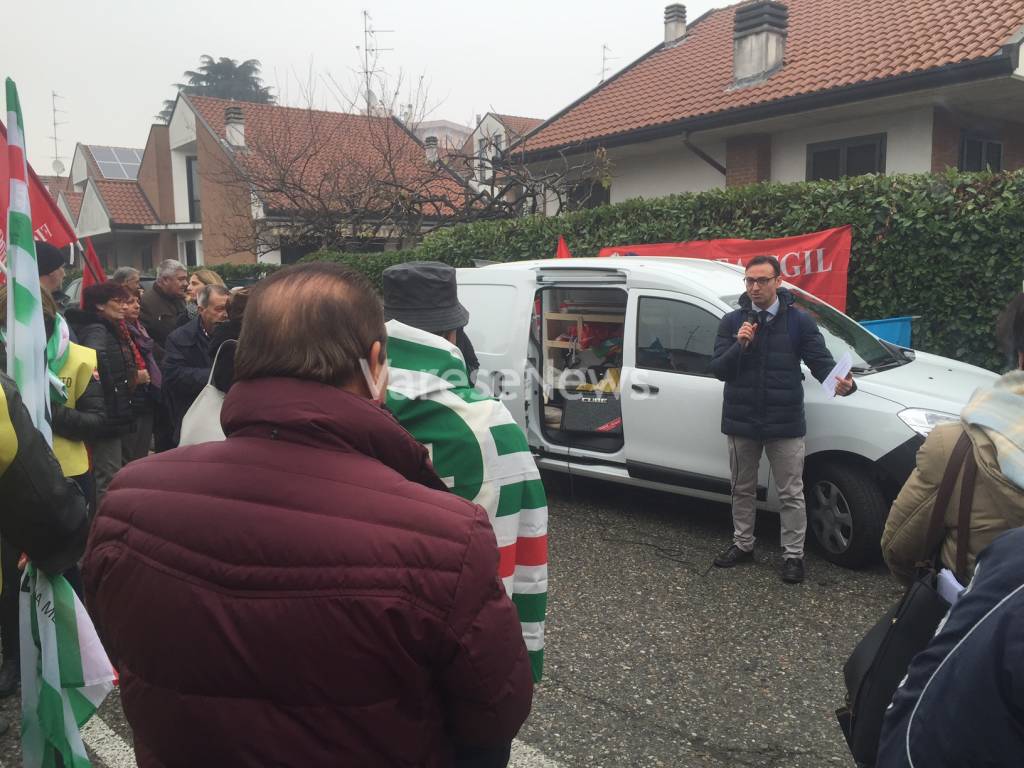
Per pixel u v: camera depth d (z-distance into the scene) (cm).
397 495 119
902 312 704
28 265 220
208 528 116
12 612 325
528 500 193
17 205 218
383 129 1933
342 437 123
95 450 484
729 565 469
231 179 2108
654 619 404
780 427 437
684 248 792
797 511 442
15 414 190
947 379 480
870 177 717
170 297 675
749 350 441
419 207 1576
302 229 1725
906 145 1090
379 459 127
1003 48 927
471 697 118
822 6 1414
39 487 193
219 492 119
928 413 432
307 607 110
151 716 117
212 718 112
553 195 1580
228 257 2408
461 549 116
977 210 651
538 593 196
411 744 115
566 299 616
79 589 331
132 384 492
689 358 514
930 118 1062
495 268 625
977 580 121
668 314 526
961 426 193
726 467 497
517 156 1508
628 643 380
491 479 185
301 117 2138
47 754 225
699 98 1320
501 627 119
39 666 222
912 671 126
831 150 1170
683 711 322
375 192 1600
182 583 115
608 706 327
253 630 110
